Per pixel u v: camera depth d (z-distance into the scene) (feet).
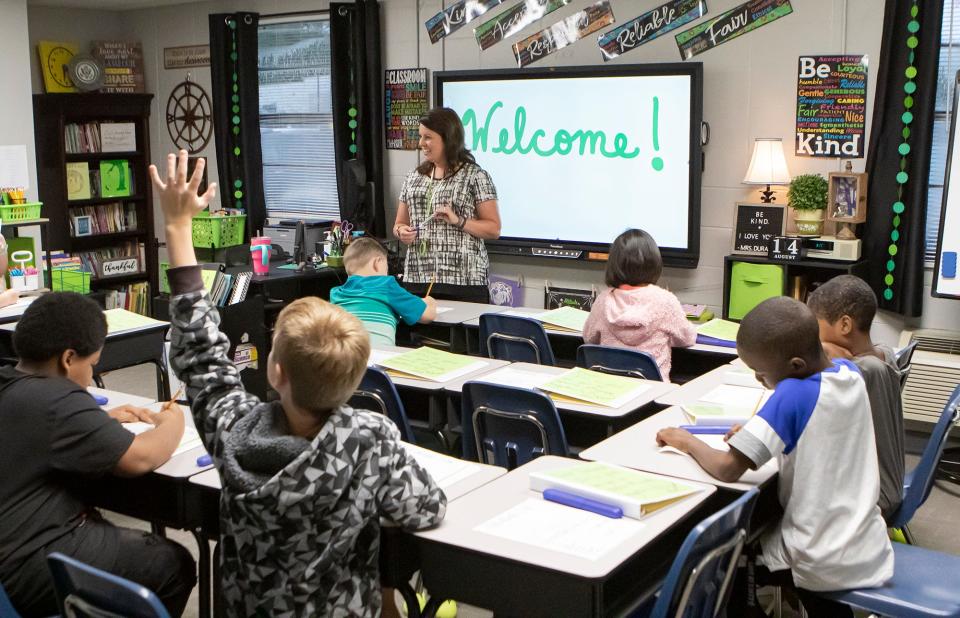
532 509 7.48
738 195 19.43
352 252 14.58
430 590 7.17
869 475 7.83
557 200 21.16
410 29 22.94
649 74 19.57
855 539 7.68
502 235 22.03
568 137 20.77
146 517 9.20
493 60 21.95
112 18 28.25
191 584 8.70
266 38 25.77
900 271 17.52
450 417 11.96
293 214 26.40
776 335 7.91
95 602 6.53
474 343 15.81
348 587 6.48
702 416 9.61
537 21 21.25
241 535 6.30
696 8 19.36
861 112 17.92
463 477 8.24
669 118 19.52
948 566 8.24
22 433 7.98
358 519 6.35
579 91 20.47
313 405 6.19
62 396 8.09
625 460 8.63
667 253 19.97
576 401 10.85
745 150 19.26
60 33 27.22
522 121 21.30
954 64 17.34
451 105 22.18
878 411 9.10
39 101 25.35
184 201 6.96
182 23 27.07
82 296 8.64
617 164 20.26
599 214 20.68
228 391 6.91
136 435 8.41
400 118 23.31
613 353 12.52
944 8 17.21
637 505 7.24
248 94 25.34
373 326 13.99
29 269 17.37
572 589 6.49
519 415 10.34
